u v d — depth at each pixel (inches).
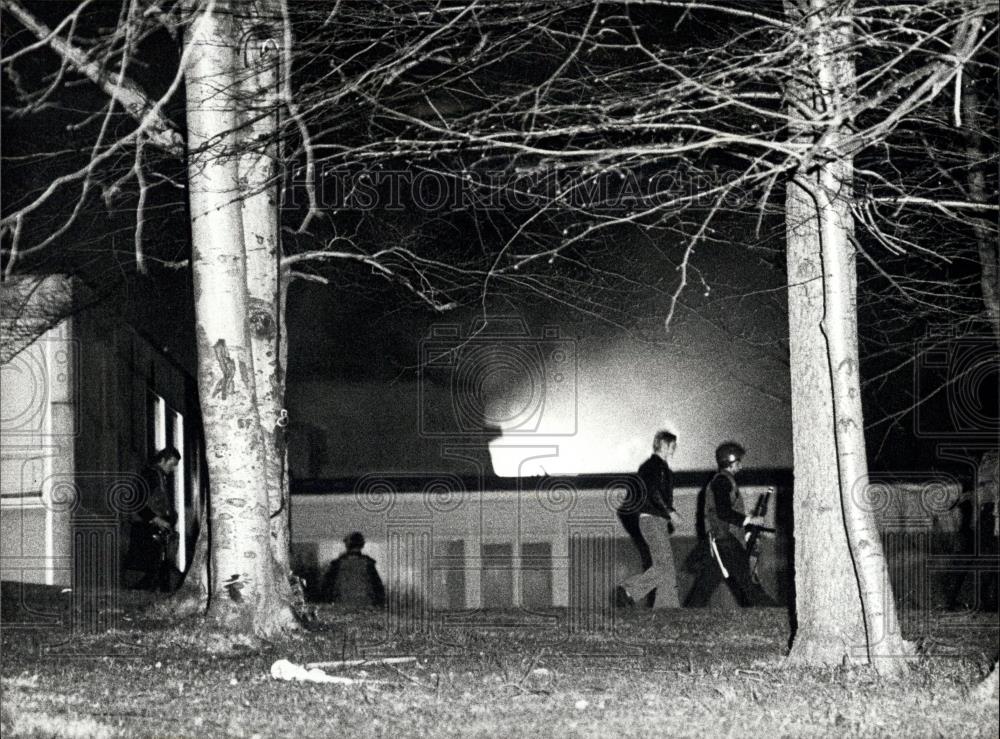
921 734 305.7
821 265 406.9
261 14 449.4
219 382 469.7
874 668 397.1
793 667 413.7
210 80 454.9
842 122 359.6
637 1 383.9
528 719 329.7
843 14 365.4
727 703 348.8
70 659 428.5
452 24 388.2
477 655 457.4
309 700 358.6
